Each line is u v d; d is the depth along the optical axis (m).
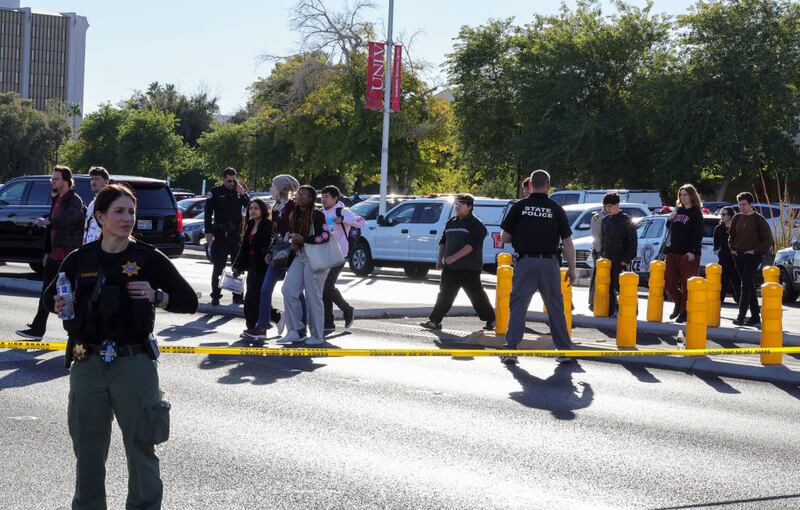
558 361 11.26
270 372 10.03
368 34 46.31
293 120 49.16
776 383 10.38
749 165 44.28
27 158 95.56
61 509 5.50
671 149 45.75
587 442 7.39
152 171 83.31
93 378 4.71
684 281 14.10
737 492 6.15
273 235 12.08
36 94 185.12
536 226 10.88
